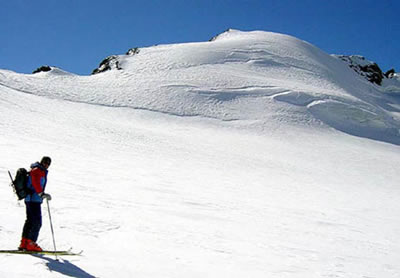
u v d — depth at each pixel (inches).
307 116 2380.7
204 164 1025.5
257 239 349.4
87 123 1437.0
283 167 1197.7
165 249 270.2
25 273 178.7
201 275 229.1
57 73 2667.3
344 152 1743.4
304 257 311.0
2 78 2118.6
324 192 839.1
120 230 299.9
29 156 669.9
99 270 206.2
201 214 428.1
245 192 679.7
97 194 447.8
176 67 3024.1
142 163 869.2
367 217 586.9
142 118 1989.4
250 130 2010.3
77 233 274.4
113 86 2482.8
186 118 2091.5
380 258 346.9
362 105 2780.5
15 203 328.8
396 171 1437.0
